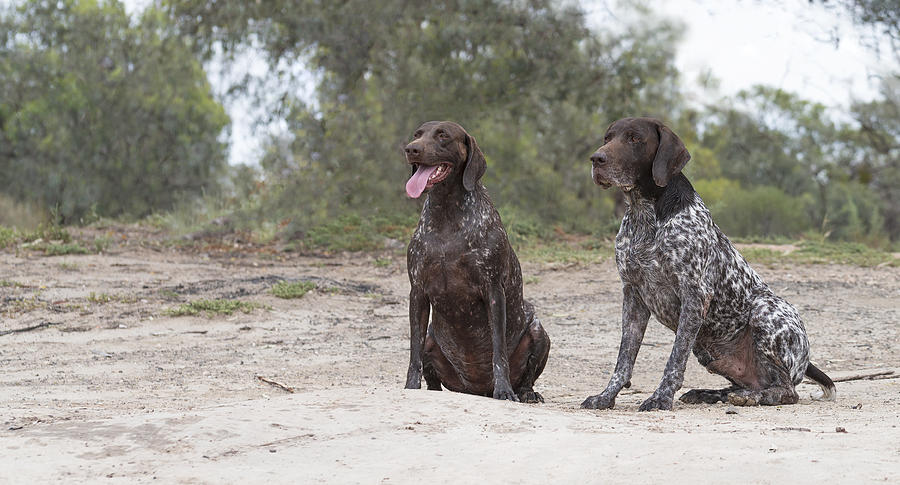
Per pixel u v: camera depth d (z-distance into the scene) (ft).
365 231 62.64
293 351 32.94
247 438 14.07
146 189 86.33
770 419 17.10
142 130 85.76
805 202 118.83
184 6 72.38
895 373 27.04
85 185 82.64
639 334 21.77
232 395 23.94
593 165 20.58
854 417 17.35
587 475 11.69
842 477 10.79
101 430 14.51
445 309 21.50
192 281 47.21
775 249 60.34
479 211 21.21
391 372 29.09
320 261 55.93
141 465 12.69
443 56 71.56
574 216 73.87
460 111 70.74
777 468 11.28
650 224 21.13
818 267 53.52
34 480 11.93
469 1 70.23
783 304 21.80
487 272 21.02
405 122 68.95
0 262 50.03
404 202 68.90
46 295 42.34
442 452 13.26
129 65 87.04
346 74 69.72
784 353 21.25
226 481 11.88
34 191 80.94
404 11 70.18
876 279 49.42
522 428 14.97
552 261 55.36
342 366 30.04
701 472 11.31
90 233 65.51
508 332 22.53
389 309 42.55
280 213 65.77
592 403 20.84
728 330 22.09
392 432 14.60
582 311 42.37
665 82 79.71
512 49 72.43
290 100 70.54
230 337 35.63
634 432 14.61
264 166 69.92
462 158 20.99
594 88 73.92
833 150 128.88
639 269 21.26
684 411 19.43
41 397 22.98
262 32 69.87
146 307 40.65
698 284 20.72
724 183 107.14
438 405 16.55
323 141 68.18
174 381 26.66
